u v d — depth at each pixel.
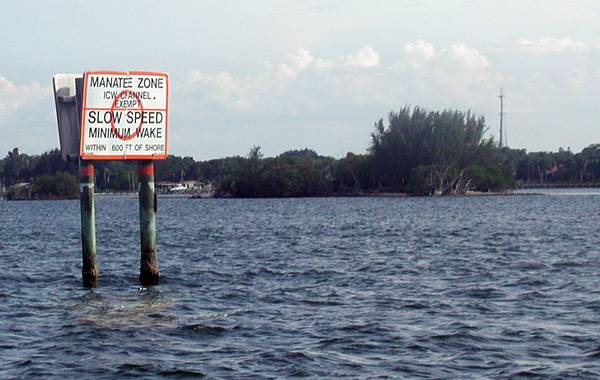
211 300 31.58
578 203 165.00
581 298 30.83
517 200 193.75
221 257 50.81
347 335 24.33
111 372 20.38
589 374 19.70
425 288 34.47
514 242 60.03
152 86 32.28
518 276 38.12
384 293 33.12
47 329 25.73
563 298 30.95
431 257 48.97
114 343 23.55
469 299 31.11
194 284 36.47
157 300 31.66
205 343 23.48
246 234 76.44
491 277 38.00
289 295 32.84
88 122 31.61
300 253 53.34
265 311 28.86
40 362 21.38
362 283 36.53
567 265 42.72
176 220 114.19
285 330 25.22
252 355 21.94
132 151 32.44
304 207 165.00
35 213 160.62
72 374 20.23
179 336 24.48
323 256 50.88
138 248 59.03
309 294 33.09
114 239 70.25
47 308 29.92
